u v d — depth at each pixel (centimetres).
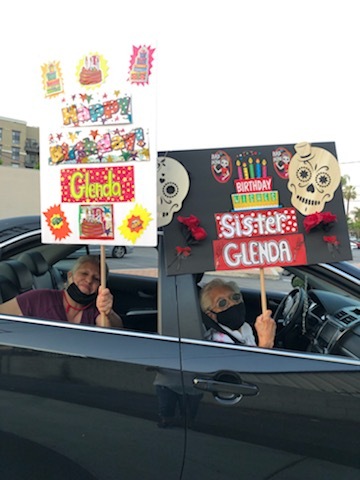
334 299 225
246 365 174
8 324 181
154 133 187
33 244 213
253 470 167
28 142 6694
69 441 167
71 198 198
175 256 190
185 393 168
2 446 170
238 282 234
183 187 195
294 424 169
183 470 166
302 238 196
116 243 193
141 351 173
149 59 187
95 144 193
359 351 196
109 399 167
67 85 195
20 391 170
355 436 172
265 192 196
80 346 174
